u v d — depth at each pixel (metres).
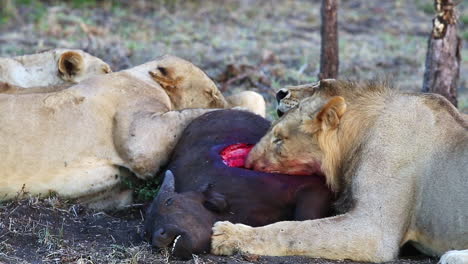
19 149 10.33
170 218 8.71
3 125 10.35
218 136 10.72
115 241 9.32
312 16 26.59
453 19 13.87
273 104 15.54
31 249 8.93
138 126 10.91
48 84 12.88
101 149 10.76
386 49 22.52
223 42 21.88
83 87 11.00
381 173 9.25
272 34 23.81
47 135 10.47
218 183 9.66
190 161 10.36
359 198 9.17
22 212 9.83
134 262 8.38
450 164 9.10
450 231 9.00
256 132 10.92
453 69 13.98
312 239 8.84
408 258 9.41
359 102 9.81
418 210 9.22
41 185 10.39
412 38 24.27
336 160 9.73
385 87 9.96
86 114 10.76
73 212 10.22
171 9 26.41
